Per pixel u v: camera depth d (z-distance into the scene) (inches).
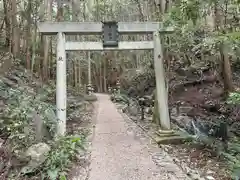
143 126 321.7
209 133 246.8
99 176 159.9
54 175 148.9
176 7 212.5
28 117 196.2
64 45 257.0
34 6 512.4
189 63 472.7
